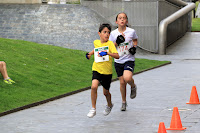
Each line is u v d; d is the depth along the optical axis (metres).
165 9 50.88
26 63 24.67
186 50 49.09
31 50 29.25
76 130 11.50
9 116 14.01
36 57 27.23
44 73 23.16
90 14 45.59
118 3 46.44
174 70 30.20
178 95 17.78
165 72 28.86
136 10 47.44
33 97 17.34
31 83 20.12
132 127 11.62
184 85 21.34
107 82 12.88
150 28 47.25
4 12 45.34
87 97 18.14
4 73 19.20
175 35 55.72
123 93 14.30
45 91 19.12
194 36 59.25
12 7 46.25
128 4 47.09
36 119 13.32
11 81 19.23
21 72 21.95
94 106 12.51
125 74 13.58
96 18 45.16
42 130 11.60
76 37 42.16
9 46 28.61
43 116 13.83
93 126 11.99
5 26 43.47
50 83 21.19
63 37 42.03
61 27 43.47
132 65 13.85
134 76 26.66
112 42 12.86
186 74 27.16
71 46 40.66
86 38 42.06
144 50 47.28
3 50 26.78
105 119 13.02
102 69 12.62
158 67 32.91
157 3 47.09
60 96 18.23
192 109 14.13
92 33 42.91
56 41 41.44
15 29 43.00
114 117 13.30
